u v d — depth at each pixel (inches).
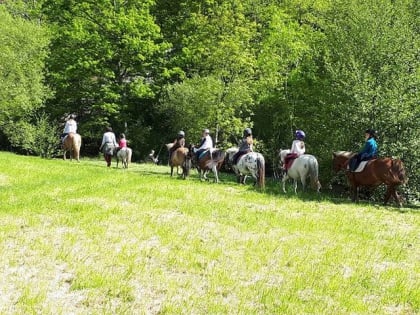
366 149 765.9
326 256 430.9
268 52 1284.4
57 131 1565.0
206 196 692.1
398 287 358.0
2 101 1453.0
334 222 571.5
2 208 561.6
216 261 406.0
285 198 734.5
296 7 1504.7
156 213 567.2
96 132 1684.3
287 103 1236.5
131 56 1544.0
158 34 1562.5
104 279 346.9
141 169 1133.1
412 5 1035.3
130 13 1508.4
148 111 1722.4
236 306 313.0
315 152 982.4
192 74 1573.6
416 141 821.9
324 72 1046.4
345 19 1003.9
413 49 875.4
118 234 472.1
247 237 485.1
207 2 1565.0
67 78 1563.7
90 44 1530.5
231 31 1395.2
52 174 860.6
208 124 1393.9
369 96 844.0
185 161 936.3
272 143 1342.3
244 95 1336.1
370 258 435.5
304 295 339.3
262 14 1555.1
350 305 319.9
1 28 1504.7
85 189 697.6
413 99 828.0
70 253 405.4
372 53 894.4
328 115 952.3
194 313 301.4
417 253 465.4
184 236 473.1
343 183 957.8
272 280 366.3
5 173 845.2
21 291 326.0
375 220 611.2
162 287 341.7
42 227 486.0
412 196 861.2
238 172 903.7
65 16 1568.7
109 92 1519.4
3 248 414.0
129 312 299.3
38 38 1539.1
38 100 1467.8
